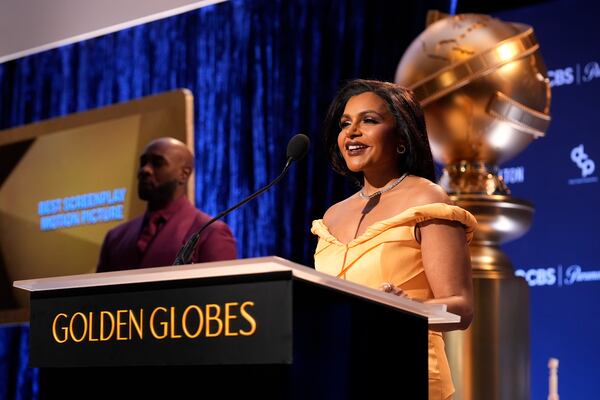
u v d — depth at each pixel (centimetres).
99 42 697
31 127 635
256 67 625
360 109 268
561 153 495
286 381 171
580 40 498
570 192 491
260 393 174
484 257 406
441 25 415
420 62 406
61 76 711
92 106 697
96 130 601
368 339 196
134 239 508
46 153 625
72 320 199
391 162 270
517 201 404
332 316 185
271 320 173
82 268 593
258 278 176
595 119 489
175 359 183
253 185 617
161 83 667
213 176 634
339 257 258
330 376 182
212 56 645
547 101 414
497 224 404
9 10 540
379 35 575
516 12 521
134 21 498
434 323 238
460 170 416
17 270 625
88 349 196
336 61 591
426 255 250
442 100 401
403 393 208
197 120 646
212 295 180
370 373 195
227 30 641
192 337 181
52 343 202
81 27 516
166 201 500
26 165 632
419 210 249
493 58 397
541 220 496
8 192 637
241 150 625
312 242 586
